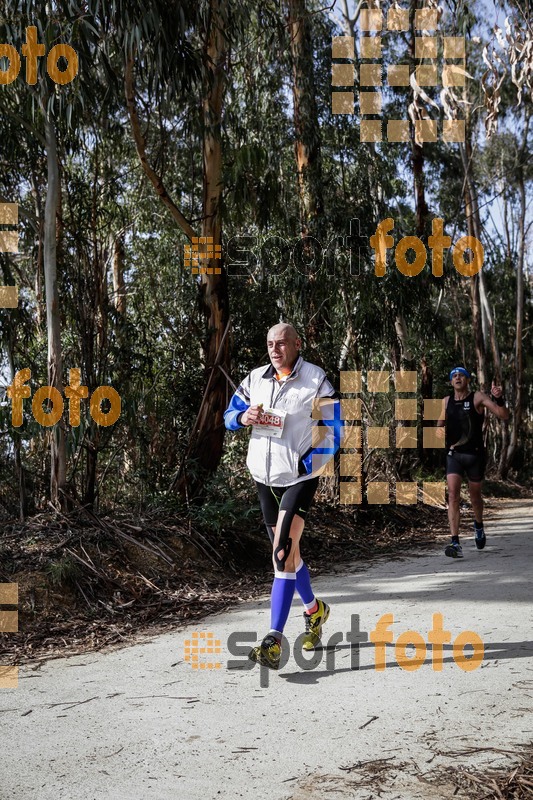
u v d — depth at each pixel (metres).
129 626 5.48
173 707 3.67
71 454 7.55
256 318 10.28
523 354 29.38
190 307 9.55
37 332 8.80
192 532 7.65
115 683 4.11
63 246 8.30
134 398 8.20
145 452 8.77
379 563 8.20
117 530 7.15
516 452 28.14
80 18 6.70
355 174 12.77
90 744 3.23
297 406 4.42
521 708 3.42
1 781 2.89
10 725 3.50
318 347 10.77
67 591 5.94
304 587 4.53
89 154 9.19
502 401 8.09
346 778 2.80
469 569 7.30
